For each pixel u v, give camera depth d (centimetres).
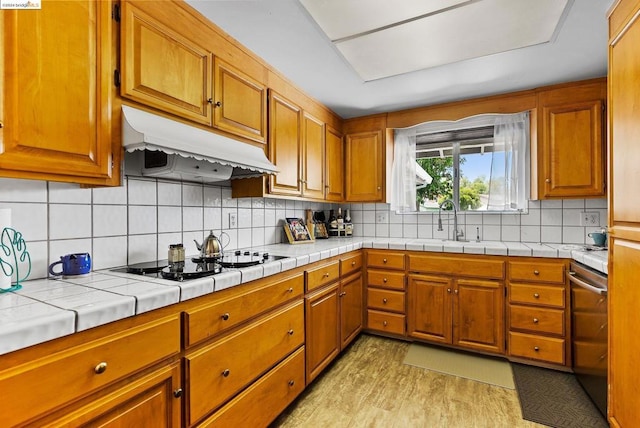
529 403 185
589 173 236
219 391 128
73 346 83
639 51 118
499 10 157
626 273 129
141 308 99
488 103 272
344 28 172
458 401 188
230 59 178
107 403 89
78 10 106
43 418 77
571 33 177
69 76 104
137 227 160
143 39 130
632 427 125
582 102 239
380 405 185
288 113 234
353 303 267
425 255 264
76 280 121
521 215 282
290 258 179
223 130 172
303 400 190
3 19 89
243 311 142
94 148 111
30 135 94
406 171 319
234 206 225
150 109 134
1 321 74
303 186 253
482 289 244
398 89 257
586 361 187
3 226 105
